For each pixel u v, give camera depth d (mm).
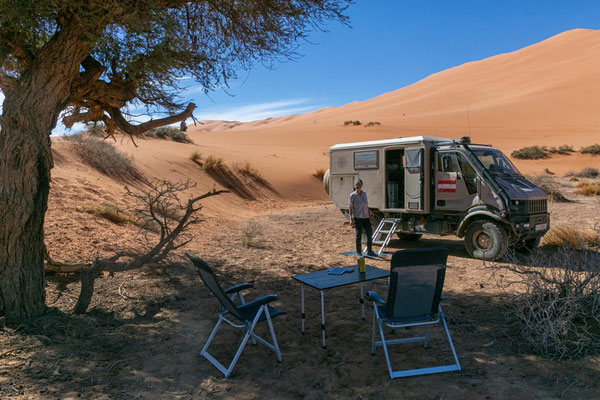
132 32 5133
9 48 5105
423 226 10109
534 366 3963
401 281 3979
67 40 4793
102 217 10523
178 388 3703
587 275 4957
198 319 5508
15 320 4785
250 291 6758
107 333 4871
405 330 5062
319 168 30641
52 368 3869
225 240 11336
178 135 31453
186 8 6262
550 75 93000
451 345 4039
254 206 21594
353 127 74750
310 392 3633
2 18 4613
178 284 6973
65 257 7453
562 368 3885
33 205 4855
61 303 5715
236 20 6102
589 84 78000
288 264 8758
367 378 3863
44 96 4805
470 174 9227
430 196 9805
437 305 4234
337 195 11797
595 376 3691
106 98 5691
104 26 4863
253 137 62438
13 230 4766
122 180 16469
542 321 4387
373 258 9406
